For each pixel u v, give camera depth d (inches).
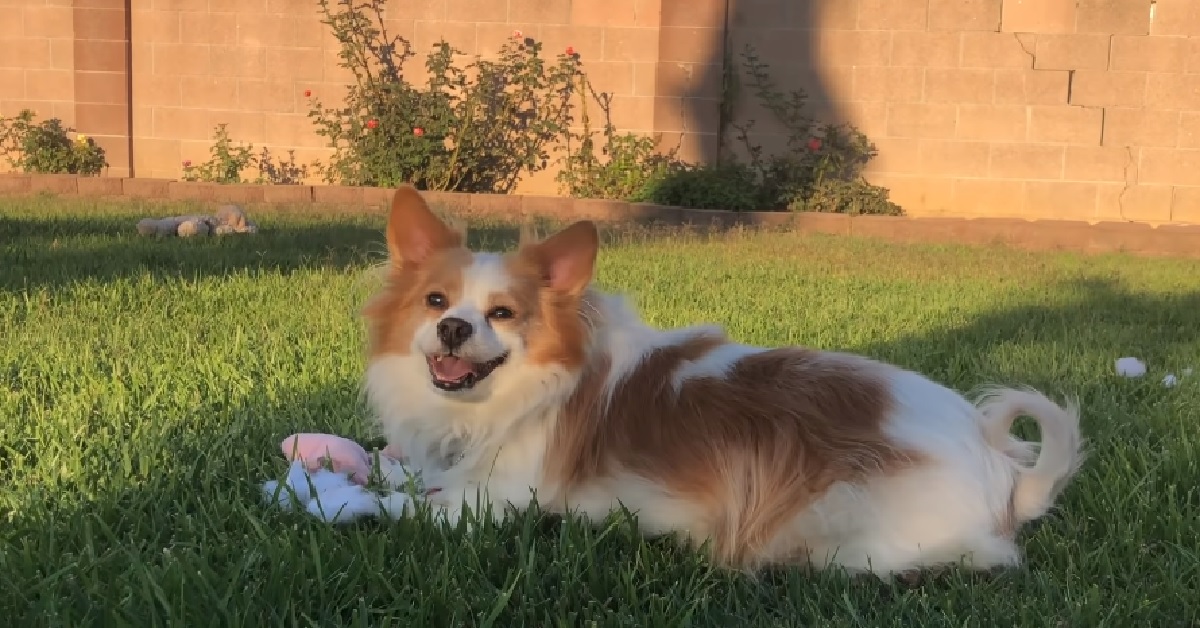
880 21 346.3
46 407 147.0
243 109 369.4
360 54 360.8
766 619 92.4
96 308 214.7
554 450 110.0
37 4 367.9
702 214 335.6
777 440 102.7
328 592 92.4
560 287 112.7
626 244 293.6
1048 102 343.6
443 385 108.7
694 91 354.9
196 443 130.9
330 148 368.8
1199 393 173.5
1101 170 344.2
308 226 298.4
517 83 360.5
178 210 317.4
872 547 100.3
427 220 120.3
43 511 106.4
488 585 95.0
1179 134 339.9
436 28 361.1
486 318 110.3
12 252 253.4
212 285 240.1
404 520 106.0
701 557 103.2
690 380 108.3
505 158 365.1
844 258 287.6
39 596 88.8
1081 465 128.3
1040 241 323.9
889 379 109.2
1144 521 114.0
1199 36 335.0
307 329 205.9
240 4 364.8
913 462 100.3
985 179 348.8
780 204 348.5
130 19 369.1
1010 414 109.3
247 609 85.3
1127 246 320.5
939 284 264.7
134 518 106.8
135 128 374.0
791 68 351.3
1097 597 94.1
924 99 347.9
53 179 354.6
